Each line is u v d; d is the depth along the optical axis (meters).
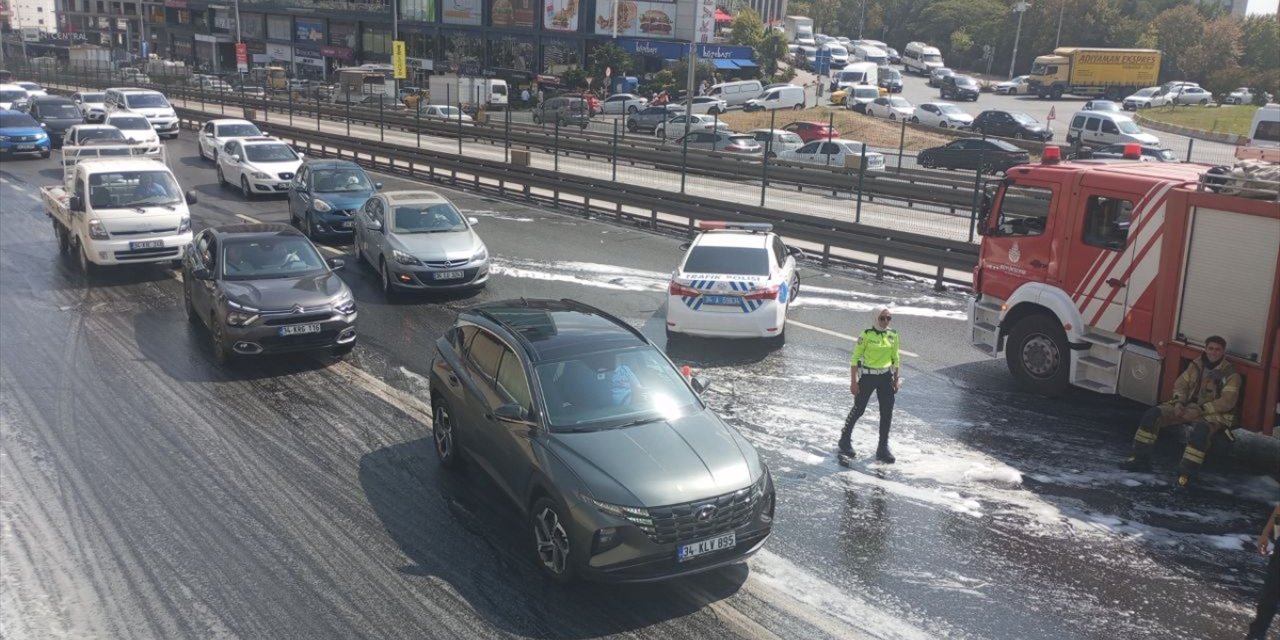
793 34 89.69
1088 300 10.64
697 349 13.01
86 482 8.50
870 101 51.25
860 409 9.17
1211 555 7.50
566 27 67.06
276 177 25.31
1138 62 64.19
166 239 16.75
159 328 13.82
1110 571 7.20
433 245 15.60
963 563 7.26
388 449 9.33
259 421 10.09
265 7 87.56
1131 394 10.23
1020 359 11.59
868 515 8.06
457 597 6.60
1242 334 8.95
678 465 6.77
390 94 59.16
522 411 7.27
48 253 18.89
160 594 6.63
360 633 6.15
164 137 39.97
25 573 6.93
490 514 7.91
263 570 6.95
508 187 28.19
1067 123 51.44
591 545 6.40
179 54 102.00
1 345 12.88
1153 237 9.86
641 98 53.44
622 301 15.53
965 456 9.43
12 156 33.69
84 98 43.22
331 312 12.06
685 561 6.48
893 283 17.61
